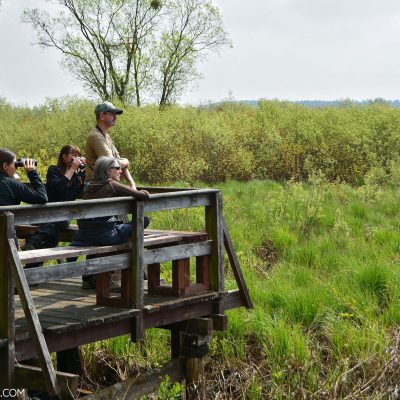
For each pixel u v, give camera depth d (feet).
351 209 57.11
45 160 59.98
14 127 102.06
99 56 110.83
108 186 22.17
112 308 22.00
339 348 29.58
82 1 107.76
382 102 103.19
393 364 27.17
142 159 82.58
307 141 84.94
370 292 36.73
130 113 90.94
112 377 29.53
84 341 20.53
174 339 26.43
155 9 108.37
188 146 84.69
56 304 22.53
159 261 22.93
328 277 40.14
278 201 57.72
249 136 88.69
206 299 24.36
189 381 25.52
